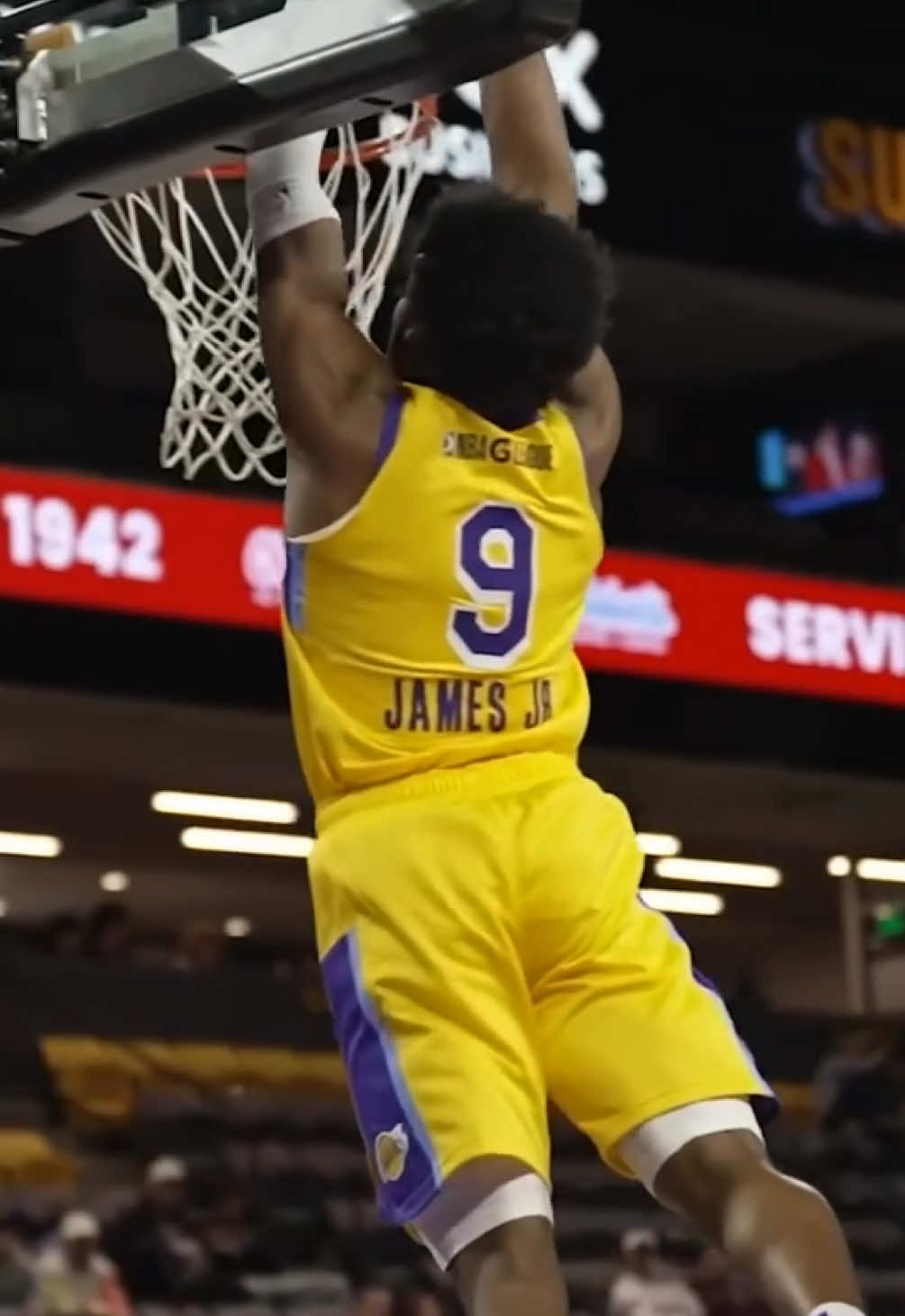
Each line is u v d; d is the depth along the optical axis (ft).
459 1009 9.43
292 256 9.86
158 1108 47.32
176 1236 39.50
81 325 50.62
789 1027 55.06
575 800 9.89
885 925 68.54
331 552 9.64
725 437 63.05
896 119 56.24
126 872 68.23
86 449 48.67
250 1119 47.29
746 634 52.47
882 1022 55.47
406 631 9.66
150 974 49.75
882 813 62.34
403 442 9.54
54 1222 40.47
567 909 9.63
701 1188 9.32
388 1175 9.48
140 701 50.03
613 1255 45.32
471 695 9.75
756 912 73.56
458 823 9.62
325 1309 39.24
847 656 53.52
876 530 60.08
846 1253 8.98
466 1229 9.21
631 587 51.37
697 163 53.52
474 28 9.57
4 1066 47.06
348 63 9.84
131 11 10.93
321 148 11.69
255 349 16.25
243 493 47.06
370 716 9.74
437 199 10.05
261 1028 50.47
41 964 48.57
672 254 53.11
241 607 46.47
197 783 59.21
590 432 10.28
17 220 11.35
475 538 9.66
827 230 55.11
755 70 54.19
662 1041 9.49
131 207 16.80
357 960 9.63
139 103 10.59
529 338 9.50
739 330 58.90
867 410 62.18
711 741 54.65
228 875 69.31
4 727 52.54
